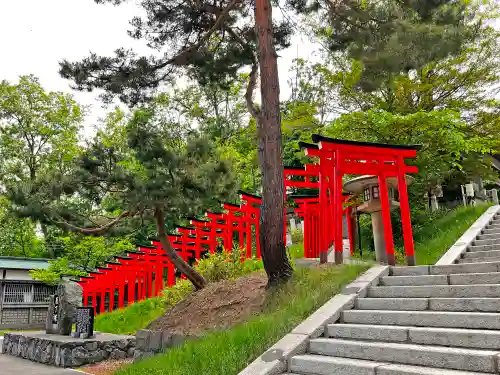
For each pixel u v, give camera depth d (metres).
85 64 11.49
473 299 5.54
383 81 12.18
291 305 7.21
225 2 12.12
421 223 14.88
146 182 11.52
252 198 16.67
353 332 5.76
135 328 14.85
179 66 12.57
